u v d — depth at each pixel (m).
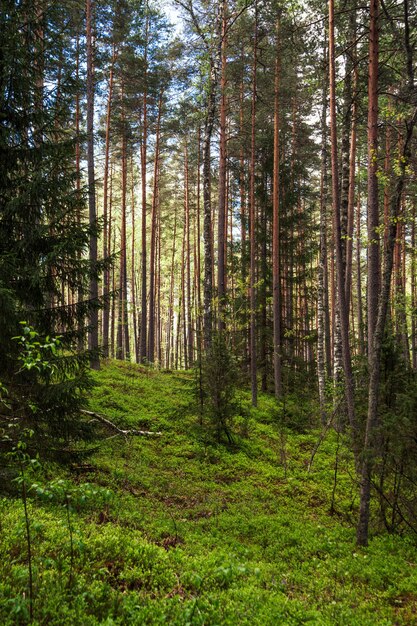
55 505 7.41
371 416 8.48
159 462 11.60
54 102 8.64
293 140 28.47
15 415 7.62
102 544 5.89
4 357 7.31
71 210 8.05
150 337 32.09
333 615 5.32
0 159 7.84
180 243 53.66
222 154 20.67
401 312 14.55
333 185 12.63
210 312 18.59
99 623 4.07
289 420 17.36
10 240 7.85
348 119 14.99
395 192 8.90
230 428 14.81
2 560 4.81
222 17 19.48
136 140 28.31
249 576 6.14
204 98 22.38
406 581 6.64
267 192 24.84
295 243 25.16
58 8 8.88
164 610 4.54
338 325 17.34
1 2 7.68
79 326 8.47
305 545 8.05
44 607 4.11
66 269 8.17
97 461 10.43
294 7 16.80
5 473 7.31
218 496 10.25
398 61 14.18
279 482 11.87
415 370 9.80
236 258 25.36
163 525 7.96
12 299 6.68
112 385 17.31
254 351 19.02
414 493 8.80
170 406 15.84
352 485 11.86
